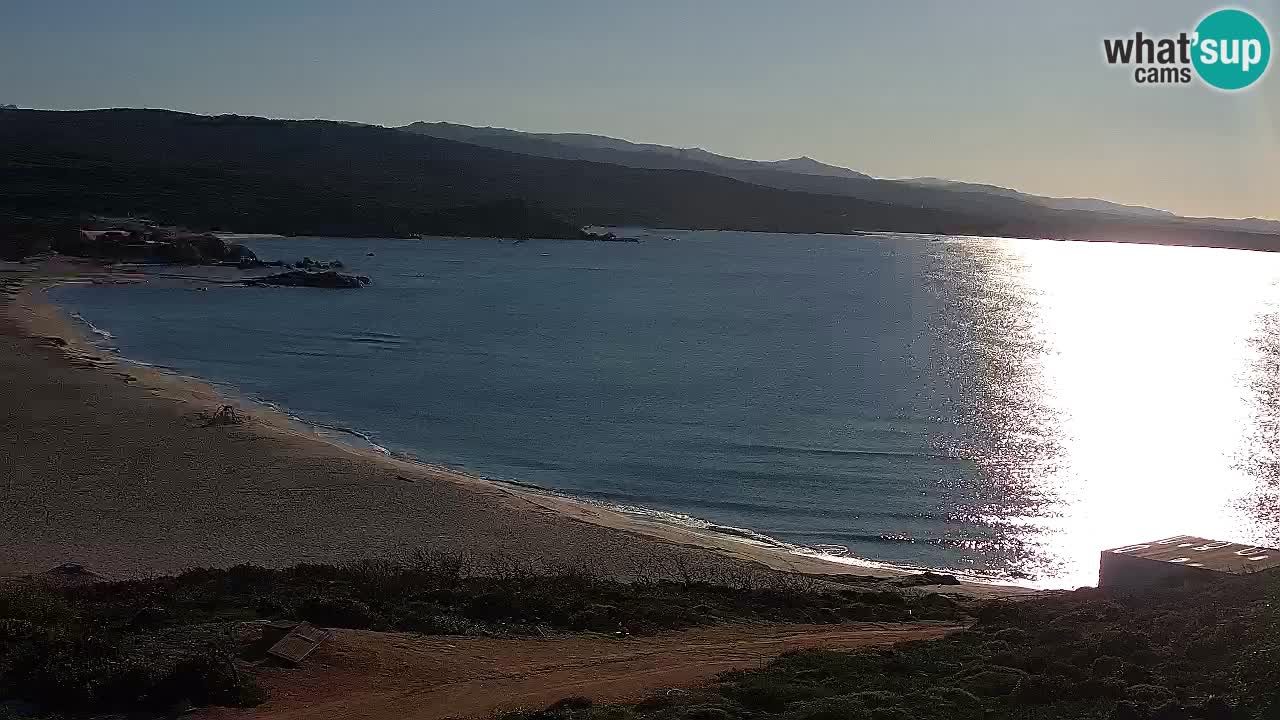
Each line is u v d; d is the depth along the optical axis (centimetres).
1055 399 6712
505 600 1991
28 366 5875
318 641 1620
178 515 3262
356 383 6606
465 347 8475
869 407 6166
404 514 3422
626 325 10344
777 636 1958
